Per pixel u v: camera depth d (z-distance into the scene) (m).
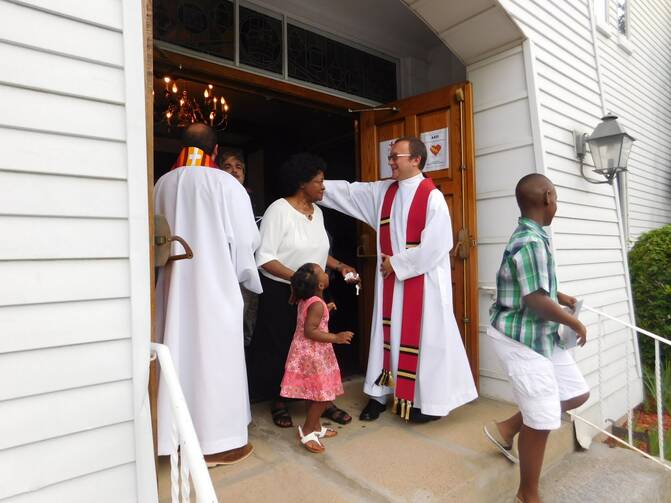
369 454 2.37
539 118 3.21
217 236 2.10
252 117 5.86
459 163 3.35
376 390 2.86
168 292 2.09
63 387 1.29
